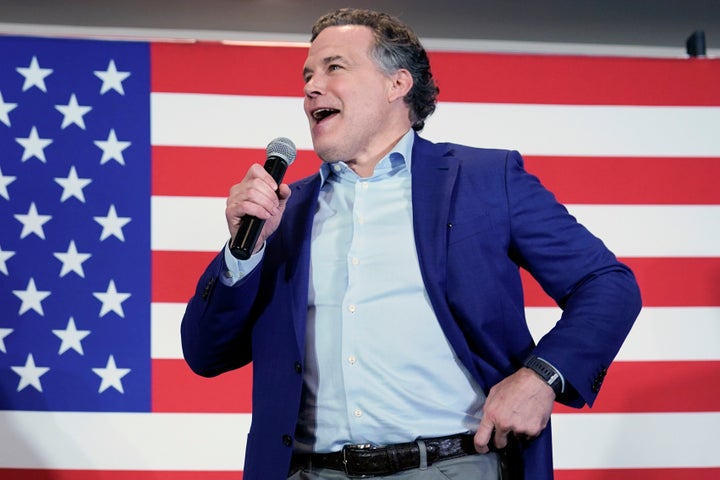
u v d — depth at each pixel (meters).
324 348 3.18
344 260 3.26
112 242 5.08
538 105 5.29
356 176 3.39
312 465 3.13
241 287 3.20
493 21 5.86
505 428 2.89
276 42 5.21
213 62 5.17
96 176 5.09
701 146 5.30
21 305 5.02
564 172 5.27
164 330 5.07
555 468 5.14
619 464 5.14
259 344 3.28
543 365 2.98
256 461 3.14
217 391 5.08
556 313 5.21
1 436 4.97
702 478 5.16
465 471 3.04
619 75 5.31
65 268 5.06
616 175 5.29
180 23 5.79
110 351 5.04
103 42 5.12
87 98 5.10
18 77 5.08
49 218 5.06
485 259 3.18
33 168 5.06
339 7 5.73
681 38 5.90
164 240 5.10
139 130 5.12
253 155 5.17
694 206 5.28
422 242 3.19
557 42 5.93
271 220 3.21
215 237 5.13
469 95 5.27
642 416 5.17
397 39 3.56
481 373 3.14
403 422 3.06
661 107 5.31
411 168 3.36
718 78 5.32
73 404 5.01
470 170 3.34
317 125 3.44
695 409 5.18
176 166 5.13
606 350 3.06
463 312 3.11
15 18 5.70
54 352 5.02
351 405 3.09
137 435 5.03
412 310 3.15
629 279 3.25
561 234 3.24
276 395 3.16
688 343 5.22
